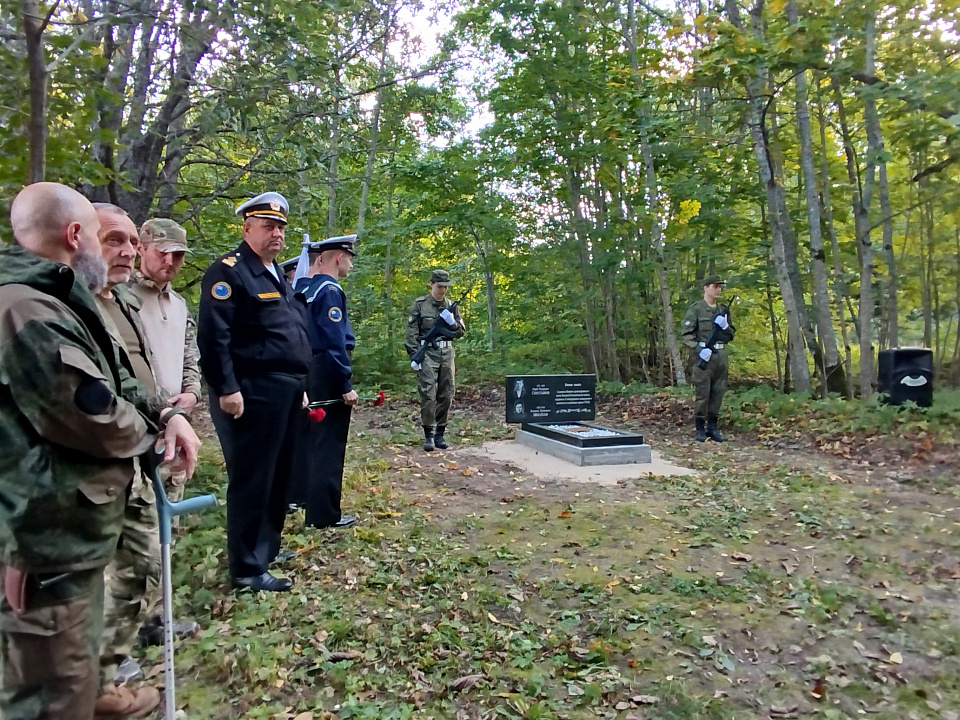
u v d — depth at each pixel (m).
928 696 3.25
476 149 15.03
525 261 15.27
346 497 6.01
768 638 3.73
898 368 9.33
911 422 8.73
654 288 14.63
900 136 10.22
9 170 3.99
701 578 4.44
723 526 5.51
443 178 14.36
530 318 16.14
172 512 2.35
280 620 3.65
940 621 3.95
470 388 14.11
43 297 1.88
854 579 4.54
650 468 7.60
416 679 3.18
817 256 11.45
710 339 9.22
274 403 3.96
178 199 7.47
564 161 14.11
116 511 2.03
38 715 1.89
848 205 13.73
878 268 13.38
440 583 4.24
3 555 1.85
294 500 5.70
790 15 9.93
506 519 5.66
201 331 3.78
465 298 20.91
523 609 3.99
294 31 5.35
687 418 10.70
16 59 4.08
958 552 5.02
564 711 3.02
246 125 5.88
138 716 2.50
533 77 13.20
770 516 5.80
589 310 14.96
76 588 1.93
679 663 3.46
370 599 4.00
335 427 5.12
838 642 3.72
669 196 13.26
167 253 3.63
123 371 2.16
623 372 16.48
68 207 2.07
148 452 2.28
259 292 3.96
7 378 1.79
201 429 8.62
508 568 4.59
